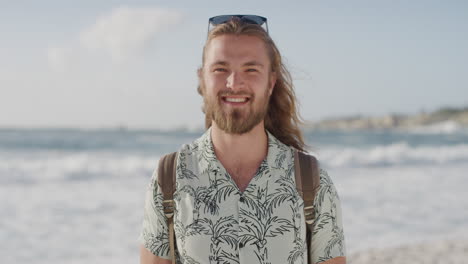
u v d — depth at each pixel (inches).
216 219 71.2
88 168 664.4
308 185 74.0
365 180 621.3
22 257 284.2
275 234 70.7
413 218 392.8
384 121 4793.3
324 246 75.6
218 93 72.9
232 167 75.3
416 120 4813.0
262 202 71.9
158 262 76.0
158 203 75.4
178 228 73.0
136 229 354.9
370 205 445.7
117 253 295.3
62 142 1328.7
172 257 74.4
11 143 1263.5
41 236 332.2
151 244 76.1
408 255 265.6
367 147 1505.9
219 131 75.3
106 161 722.8
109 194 502.6
